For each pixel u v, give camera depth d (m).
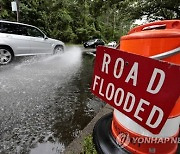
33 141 2.14
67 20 22.34
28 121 2.56
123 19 11.97
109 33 35.12
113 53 1.03
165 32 1.00
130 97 0.96
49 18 19.42
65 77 4.90
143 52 1.07
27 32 6.25
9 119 2.57
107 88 1.09
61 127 2.47
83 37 25.56
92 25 29.05
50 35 19.44
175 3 9.01
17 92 3.61
